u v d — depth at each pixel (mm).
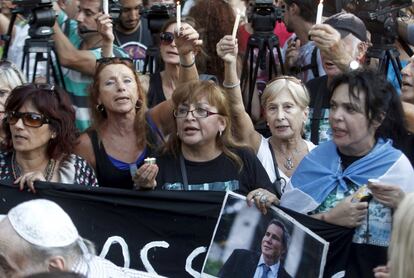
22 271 3393
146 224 4500
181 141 4750
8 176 4789
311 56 6188
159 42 6160
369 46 5918
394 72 6023
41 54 5820
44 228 3420
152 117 5129
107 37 5742
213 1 6105
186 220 4469
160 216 4484
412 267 2982
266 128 5723
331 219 4238
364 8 5902
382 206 4172
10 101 4734
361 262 4230
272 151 5164
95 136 5023
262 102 5184
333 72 5266
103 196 4512
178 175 4695
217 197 4426
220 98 4691
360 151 4328
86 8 6324
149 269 4512
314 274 4250
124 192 4488
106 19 5742
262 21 5914
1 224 3461
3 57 6133
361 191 4219
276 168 5109
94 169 4984
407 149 4488
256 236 4359
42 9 5777
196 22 6059
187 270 4484
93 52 6090
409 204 3031
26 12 5969
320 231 4258
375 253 4211
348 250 4254
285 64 6355
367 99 4211
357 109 4219
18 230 3414
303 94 5102
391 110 4371
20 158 4789
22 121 4691
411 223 2998
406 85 5340
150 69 6238
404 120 4426
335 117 4258
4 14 6836
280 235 4316
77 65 6020
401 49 6543
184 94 4672
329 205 4328
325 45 5234
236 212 4387
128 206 4500
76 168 4836
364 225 4211
